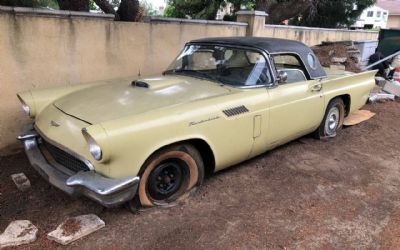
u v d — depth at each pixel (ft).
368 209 10.88
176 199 10.75
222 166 11.59
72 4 18.37
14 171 12.70
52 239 8.84
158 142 9.28
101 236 9.08
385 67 31.01
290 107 13.21
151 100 10.39
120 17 20.06
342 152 15.51
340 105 16.78
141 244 8.84
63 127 9.68
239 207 10.68
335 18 47.32
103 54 16.65
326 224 10.00
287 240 9.23
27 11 13.73
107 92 11.23
